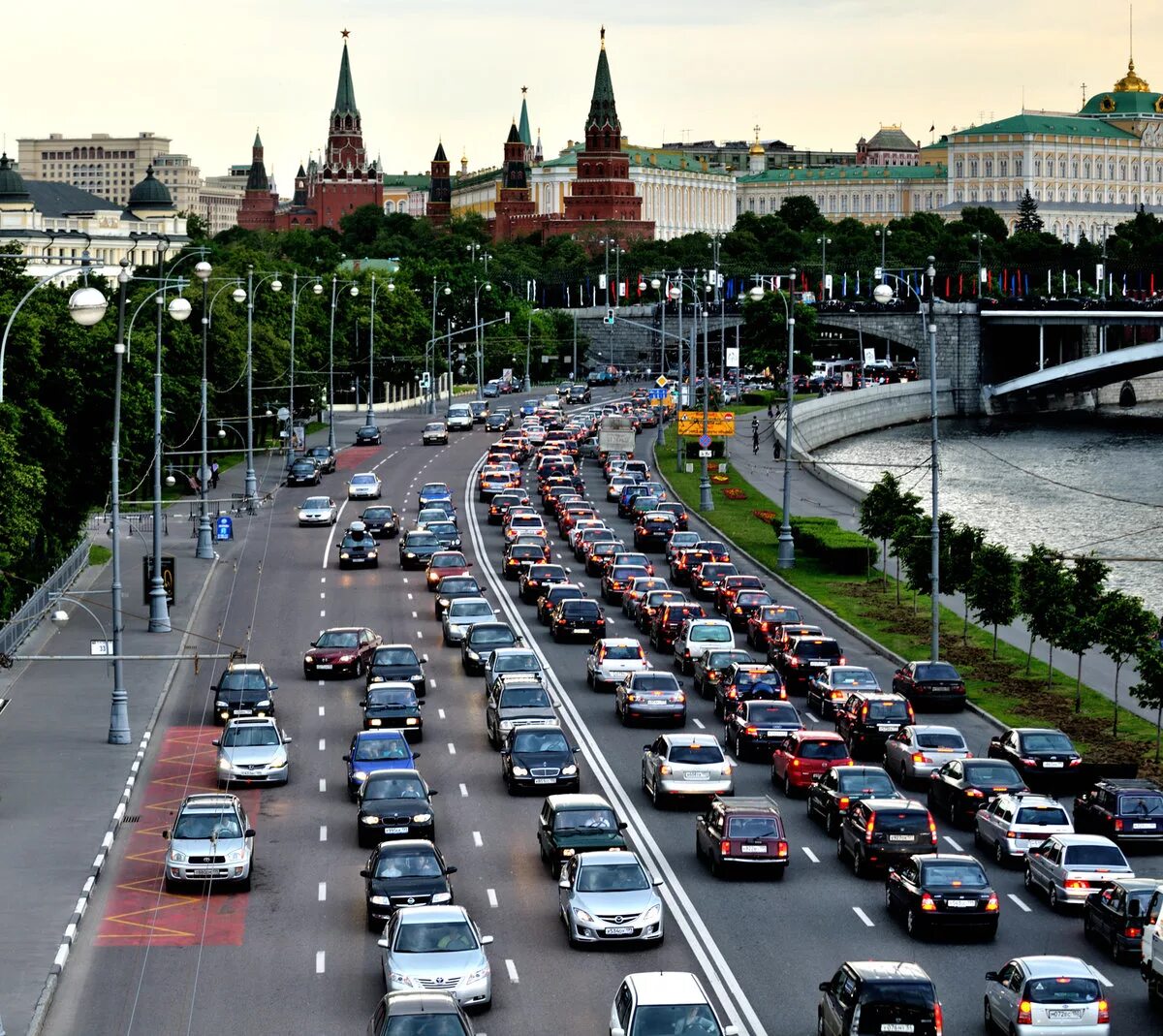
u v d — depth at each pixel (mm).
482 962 98188
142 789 147750
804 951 108938
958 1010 98625
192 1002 100625
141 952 109125
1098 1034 91125
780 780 149000
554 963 106438
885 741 159125
